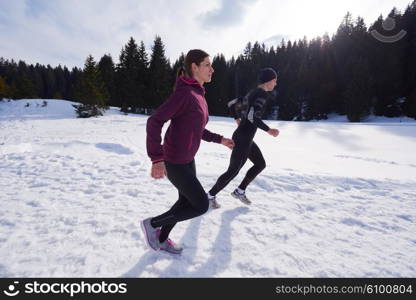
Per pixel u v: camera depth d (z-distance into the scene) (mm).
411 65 43375
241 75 60656
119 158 5340
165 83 34719
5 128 14383
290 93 51031
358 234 2447
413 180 4406
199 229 2361
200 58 1693
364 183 4105
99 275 1688
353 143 13016
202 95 1784
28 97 49625
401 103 42812
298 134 16438
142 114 34406
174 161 1688
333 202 3254
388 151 10750
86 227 2268
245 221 2572
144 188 3385
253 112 2580
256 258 1964
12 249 1890
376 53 45906
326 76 50188
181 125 1631
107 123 18750
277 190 3646
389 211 3023
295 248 2137
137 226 2326
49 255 1841
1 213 2479
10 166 4340
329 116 49062
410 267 1951
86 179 3736
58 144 6707
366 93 41375
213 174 4195
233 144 2291
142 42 35781
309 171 5102
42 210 2588
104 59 48156
